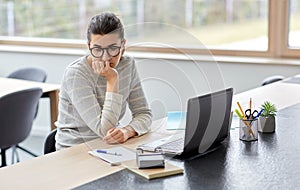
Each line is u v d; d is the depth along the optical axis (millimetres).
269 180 1619
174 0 4637
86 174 1711
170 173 1671
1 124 3277
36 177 1694
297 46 4312
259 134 2131
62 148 2164
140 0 4746
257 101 2750
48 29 5137
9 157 4434
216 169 1720
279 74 4172
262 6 4363
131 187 1580
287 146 1966
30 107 3453
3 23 5273
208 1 4543
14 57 4984
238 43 4500
